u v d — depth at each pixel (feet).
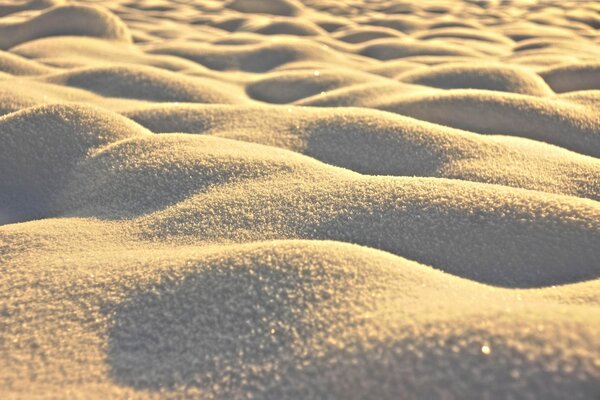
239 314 2.69
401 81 8.14
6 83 6.79
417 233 3.48
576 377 1.98
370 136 5.09
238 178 4.15
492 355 2.10
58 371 2.52
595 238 3.39
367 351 2.27
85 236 3.69
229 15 15.64
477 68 7.96
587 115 6.05
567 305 2.66
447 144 4.89
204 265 2.97
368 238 3.48
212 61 10.19
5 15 13.71
